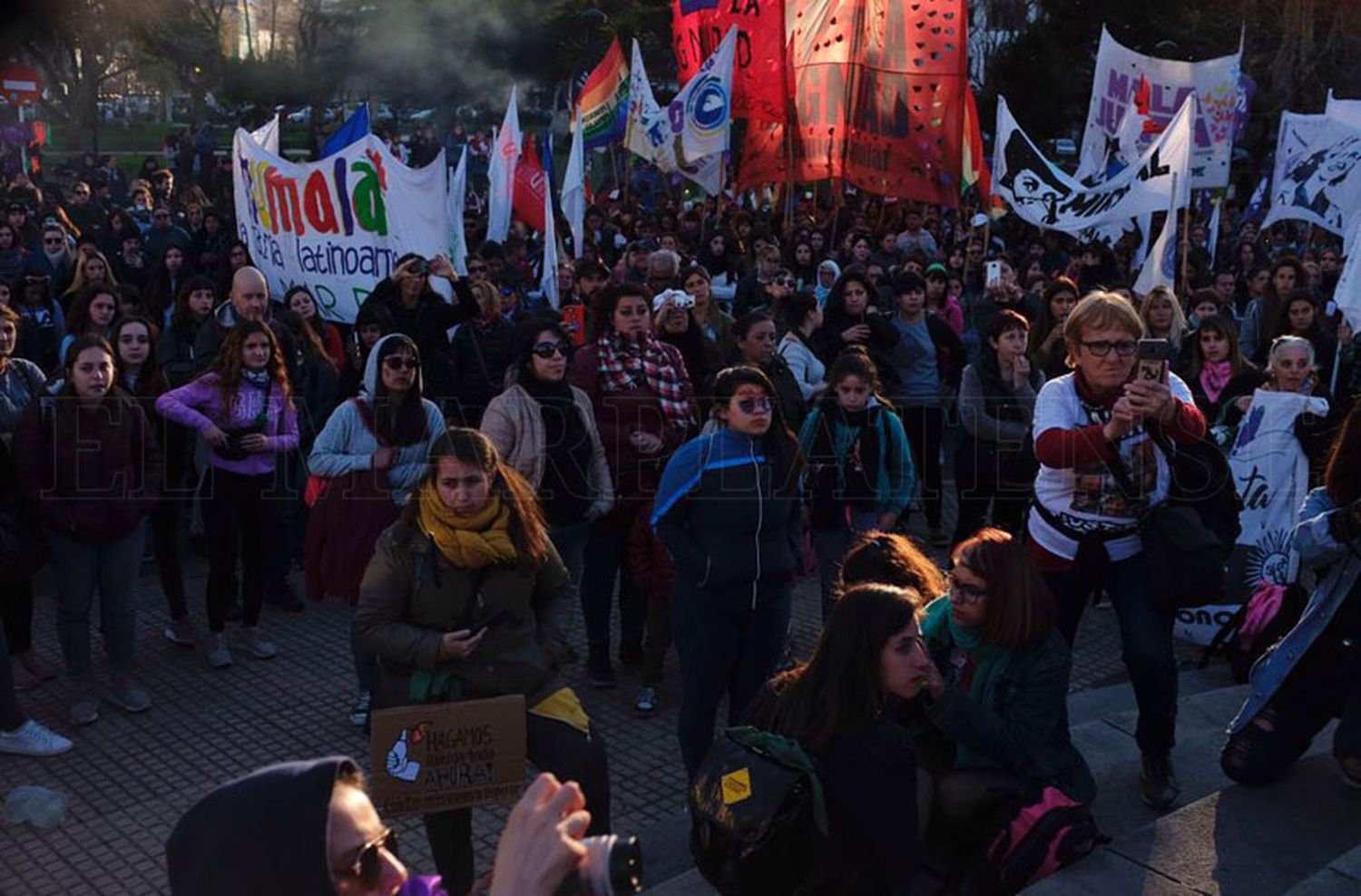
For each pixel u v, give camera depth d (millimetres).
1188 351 8094
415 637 3797
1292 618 5816
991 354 7695
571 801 1486
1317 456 6449
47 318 9320
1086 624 7375
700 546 4688
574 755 3904
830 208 22625
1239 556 6488
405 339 5695
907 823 3148
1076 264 14555
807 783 3100
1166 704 4277
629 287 6309
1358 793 4180
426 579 3822
